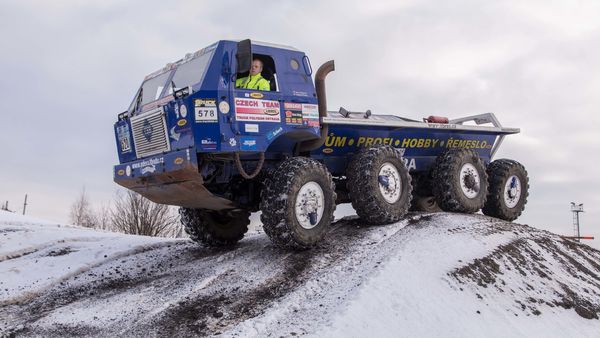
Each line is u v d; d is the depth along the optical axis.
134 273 7.43
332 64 7.79
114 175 7.52
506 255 7.13
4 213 16.78
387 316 5.09
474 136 10.10
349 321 4.88
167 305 5.77
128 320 5.48
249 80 6.96
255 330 4.88
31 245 9.26
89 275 7.45
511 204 10.18
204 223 8.32
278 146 7.67
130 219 22.23
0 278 7.21
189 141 6.46
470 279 6.20
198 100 6.43
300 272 6.45
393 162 8.12
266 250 7.52
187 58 7.32
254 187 7.80
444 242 6.98
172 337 4.96
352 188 7.89
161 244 9.38
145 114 7.05
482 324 5.42
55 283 7.09
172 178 6.69
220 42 6.79
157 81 7.68
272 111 6.98
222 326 5.14
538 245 8.05
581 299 6.92
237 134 6.60
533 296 6.48
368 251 6.79
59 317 5.71
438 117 9.58
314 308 5.31
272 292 5.96
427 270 6.09
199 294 6.06
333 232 7.93
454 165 9.07
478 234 7.57
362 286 5.52
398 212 8.00
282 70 7.26
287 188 6.77
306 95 7.40
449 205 9.08
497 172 10.02
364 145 8.62
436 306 5.45
